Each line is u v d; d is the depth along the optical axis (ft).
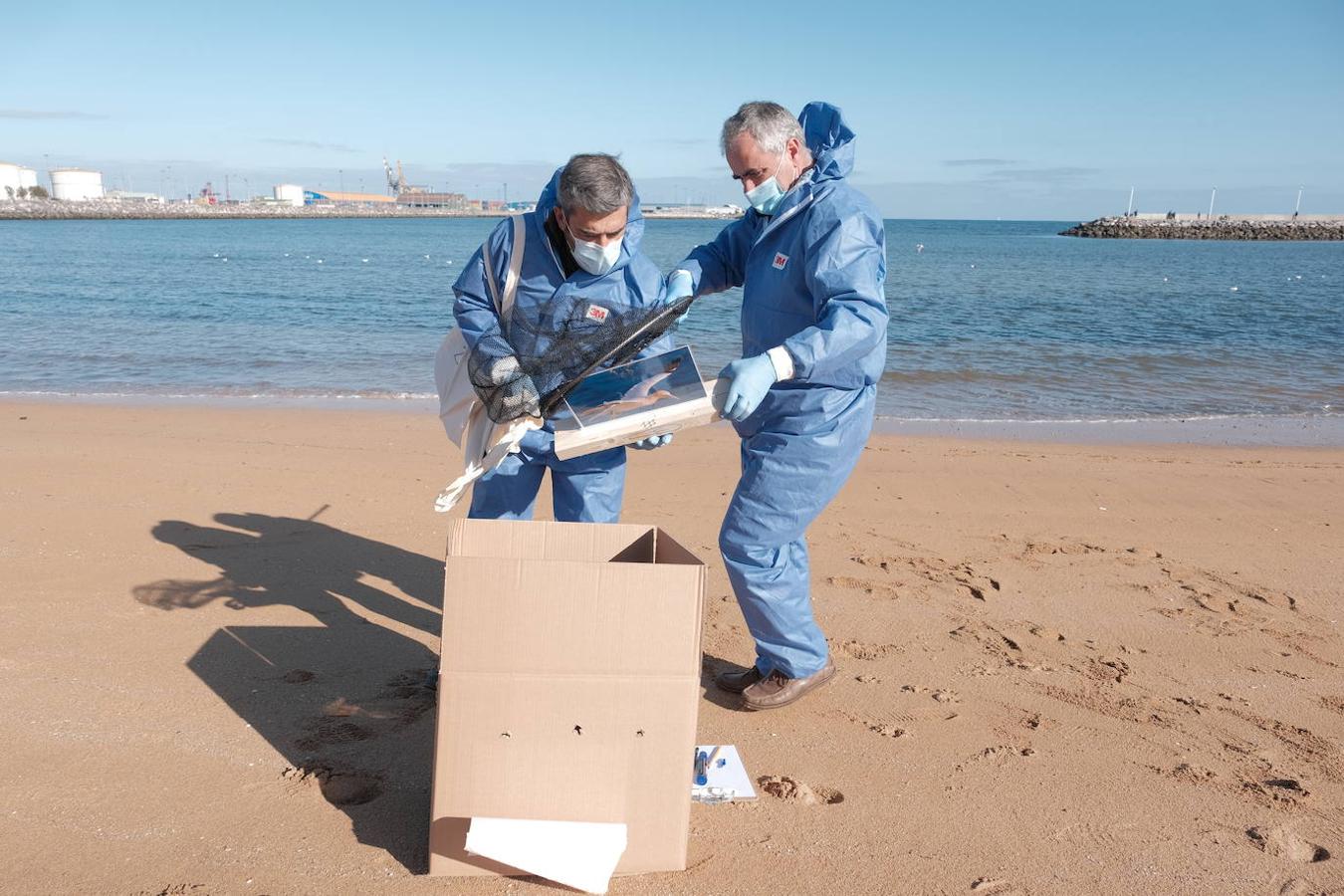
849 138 9.36
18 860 7.13
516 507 10.29
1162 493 20.26
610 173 8.41
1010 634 12.75
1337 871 7.86
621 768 7.10
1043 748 9.81
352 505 17.13
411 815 8.03
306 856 7.40
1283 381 37.47
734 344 45.88
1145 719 10.52
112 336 43.60
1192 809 8.74
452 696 6.86
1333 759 9.76
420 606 12.79
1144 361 41.98
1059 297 79.15
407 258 128.16
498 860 6.78
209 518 15.92
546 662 6.88
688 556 7.46
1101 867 7.84
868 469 21.59
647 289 9.55
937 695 10.92
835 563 15.25
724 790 8.61
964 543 16.58
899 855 7.89
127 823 7.68
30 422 23.17
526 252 9.32
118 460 19.34
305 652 11.12
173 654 10.83
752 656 11.80
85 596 12.30
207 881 7.03
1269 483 21.33
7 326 46.80
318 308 59.62
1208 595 14.43
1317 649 12.59
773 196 9.22
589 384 8.41
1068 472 21.88
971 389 34.83
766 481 9.57
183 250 141.79
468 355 9.67
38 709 9.41
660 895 7.18
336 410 27.14
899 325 55.77
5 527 14.80
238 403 28.09
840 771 9.24
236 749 8.92
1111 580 14.94
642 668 6.97
